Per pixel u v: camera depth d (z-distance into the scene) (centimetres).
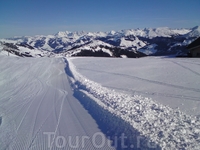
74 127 536
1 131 557
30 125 580
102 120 558
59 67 1995
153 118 493
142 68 1476
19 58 2967
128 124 471
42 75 1578
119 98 685
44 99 877
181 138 392
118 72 1362
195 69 1287
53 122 586
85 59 2619
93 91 834
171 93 761
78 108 700
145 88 866
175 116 505
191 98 684
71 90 1020
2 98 982
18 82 1362
